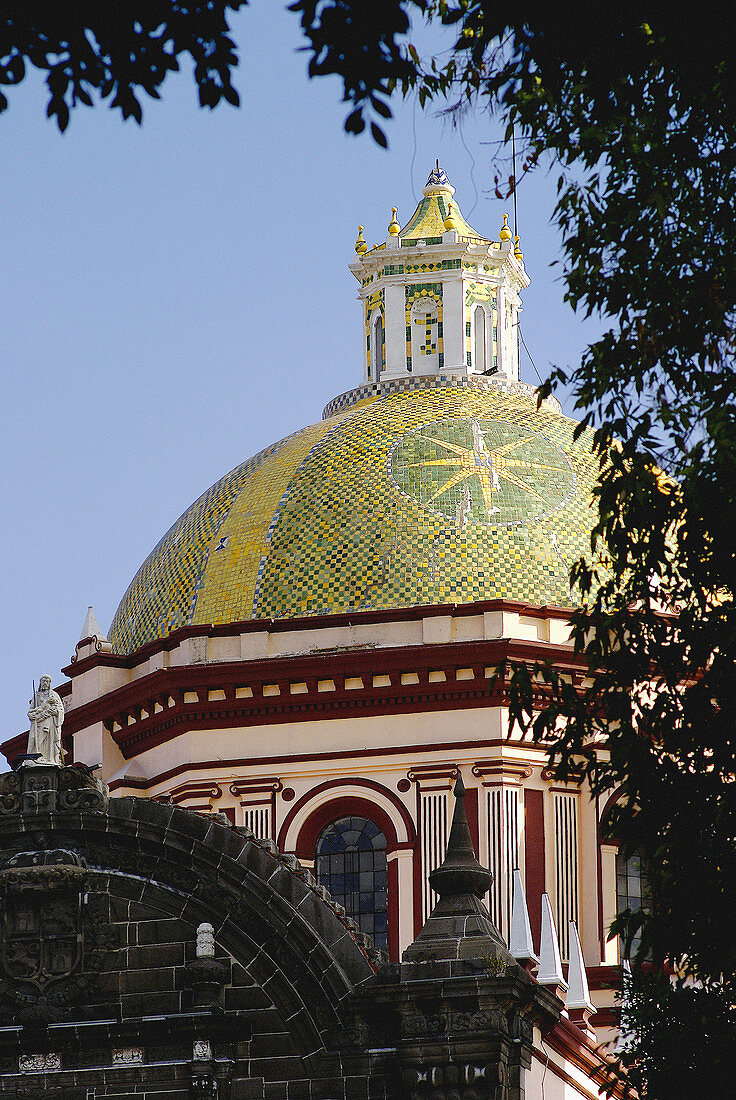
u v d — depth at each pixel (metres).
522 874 75.56
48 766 58.03
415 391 89.25
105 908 56.81
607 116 44.03
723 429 43.53
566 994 65.12
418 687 77.69
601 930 75.44
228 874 56.31
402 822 76.62
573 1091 61.16
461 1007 53.56
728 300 44.62
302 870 56.66
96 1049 55.91
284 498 83.62
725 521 44.53
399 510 81.75
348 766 77.69
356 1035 54.62
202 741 79.25
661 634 46.25
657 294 44.91
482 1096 53.03
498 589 79.88
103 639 84.81
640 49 38.09
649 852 49.12
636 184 45.25
